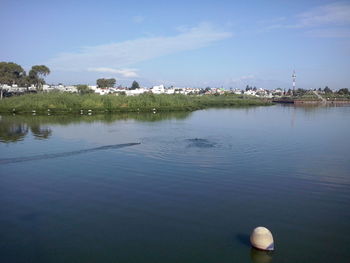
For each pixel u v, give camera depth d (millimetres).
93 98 94500
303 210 19281
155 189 22906
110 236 16078
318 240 15703
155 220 17859
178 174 26625
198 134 48875
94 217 18266
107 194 21953
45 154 34031
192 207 19641
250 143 41062
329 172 27391
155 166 29188
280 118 79000
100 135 47344
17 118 72312
